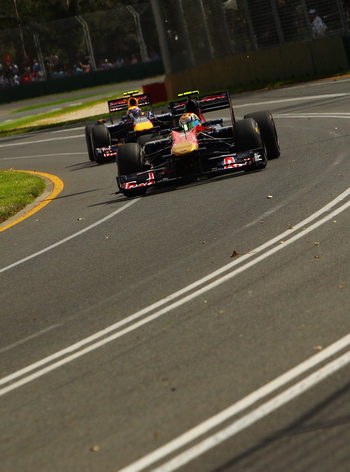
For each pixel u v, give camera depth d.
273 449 13.96
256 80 116.31
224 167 44.00
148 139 49.56
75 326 23.72
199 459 14.11
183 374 18.14
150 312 23.50
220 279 25.27
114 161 68.75
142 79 172.25
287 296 22.09
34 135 113.38
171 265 28.38
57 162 78.69
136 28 173.62
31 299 27.94
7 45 173.25
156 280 26.83
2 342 23.70
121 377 18.77
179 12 129.38
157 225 36.00
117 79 172.50
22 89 173.75
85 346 21.70
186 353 19.45
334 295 21.30
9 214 48.16
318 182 37.66
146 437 15.30
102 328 22.98
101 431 15.98
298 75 109.81
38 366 20.89
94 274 29.53
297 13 108.25
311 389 16.02
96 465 14.56
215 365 18.27
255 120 47.94
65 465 14.78
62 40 173.62
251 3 113.50
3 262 35.25
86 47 173.50
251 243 28.94
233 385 16.94
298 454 13.65
